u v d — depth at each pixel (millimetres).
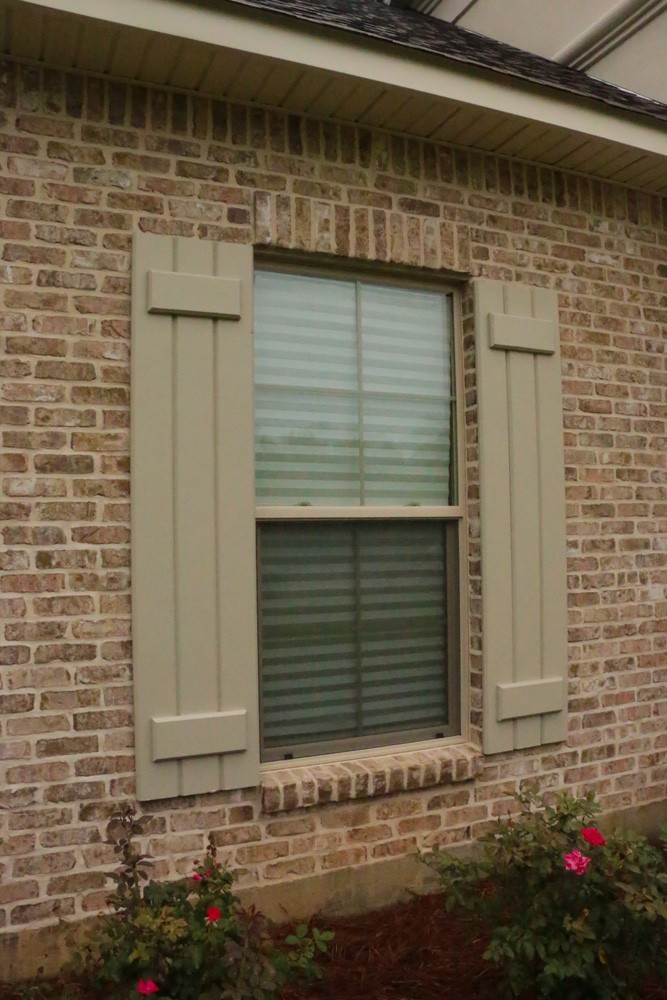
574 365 3922
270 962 2443
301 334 3488
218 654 3102
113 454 2988
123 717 2967
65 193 2959
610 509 3982
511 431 3707
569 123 3527
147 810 2994
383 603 3627
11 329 2867
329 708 3516
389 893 3387
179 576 3043
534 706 3682
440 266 3602
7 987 2742
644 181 4102
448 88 3244
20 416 2867
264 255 3354
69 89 2982
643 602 4059
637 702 4023
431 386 3764
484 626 3605
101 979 2488
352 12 3770
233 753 3104
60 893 2857
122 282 3027
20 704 2832
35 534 2873
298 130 3348
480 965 2883
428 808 3494
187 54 2914
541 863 2525
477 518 3658
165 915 2406
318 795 3215
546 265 3871
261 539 3379
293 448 3459
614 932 2432
